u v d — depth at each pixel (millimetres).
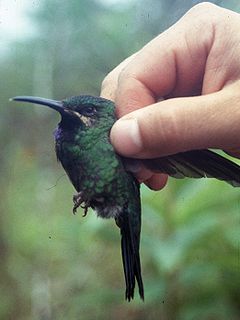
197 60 309
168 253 381
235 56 275
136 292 405
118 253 545
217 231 397
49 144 653
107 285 524
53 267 557
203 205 397
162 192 406
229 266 403
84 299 457
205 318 400
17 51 584
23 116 655
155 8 488
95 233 432
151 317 432
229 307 402
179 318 402
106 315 476
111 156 275
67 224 520
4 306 539
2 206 611
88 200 278
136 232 283
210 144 261
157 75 309
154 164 273
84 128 278
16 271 563
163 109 258
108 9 540
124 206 278
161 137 258
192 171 268
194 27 311
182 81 314
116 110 292
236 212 408
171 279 396
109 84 334
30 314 535
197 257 404
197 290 407
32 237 579
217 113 258
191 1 459
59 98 588
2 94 621
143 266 440
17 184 625
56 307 531
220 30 289
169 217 398
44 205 611
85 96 284
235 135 259
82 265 544
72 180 283
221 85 278
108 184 275
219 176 264
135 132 258
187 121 257
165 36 314
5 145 654
